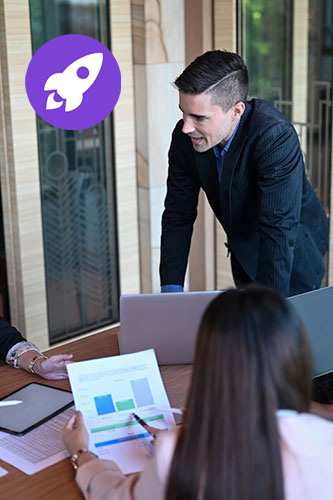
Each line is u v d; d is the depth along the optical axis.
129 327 2.08
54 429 1.78
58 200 3.60
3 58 3.25
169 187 2.65
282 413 1.13
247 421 1.05
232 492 1.04
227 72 2.17
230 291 1.13
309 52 3.80
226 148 2.40
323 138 3.92
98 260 3.85
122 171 3.77
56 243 3.66
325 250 2.81
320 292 2.01
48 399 1.92
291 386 1.08
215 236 4.11
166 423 1.77
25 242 3.52
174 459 1.11
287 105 3.91
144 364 1.88
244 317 1.08
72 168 3.61
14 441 1.73
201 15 3.70
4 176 3.47
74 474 1.59
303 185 2.62
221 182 2.43
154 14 3.54
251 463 1.04
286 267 2.32
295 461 1.11
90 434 1.71
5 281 3.74
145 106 3.66
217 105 2.18
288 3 3.75
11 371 2.13
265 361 1.06
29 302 3.62
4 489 1.55
